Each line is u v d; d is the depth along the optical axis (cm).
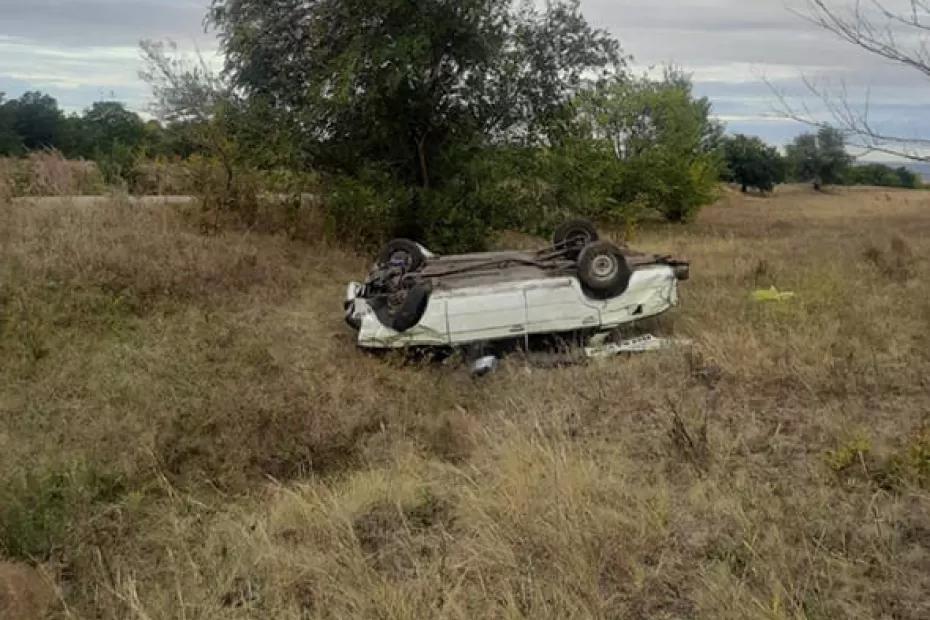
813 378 655
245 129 1350
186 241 1102
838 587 357
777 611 321
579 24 1402
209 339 780
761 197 4488
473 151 1381
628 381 681
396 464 532
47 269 894
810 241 1728
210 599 371
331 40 1305
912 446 477
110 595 378
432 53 1287
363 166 1386
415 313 762
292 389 642
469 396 686
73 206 1188
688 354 725
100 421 584
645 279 811
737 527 414
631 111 2620
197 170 1373
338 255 1268
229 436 558
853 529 405
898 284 1048
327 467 538
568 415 608
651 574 375
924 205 3556
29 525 417
